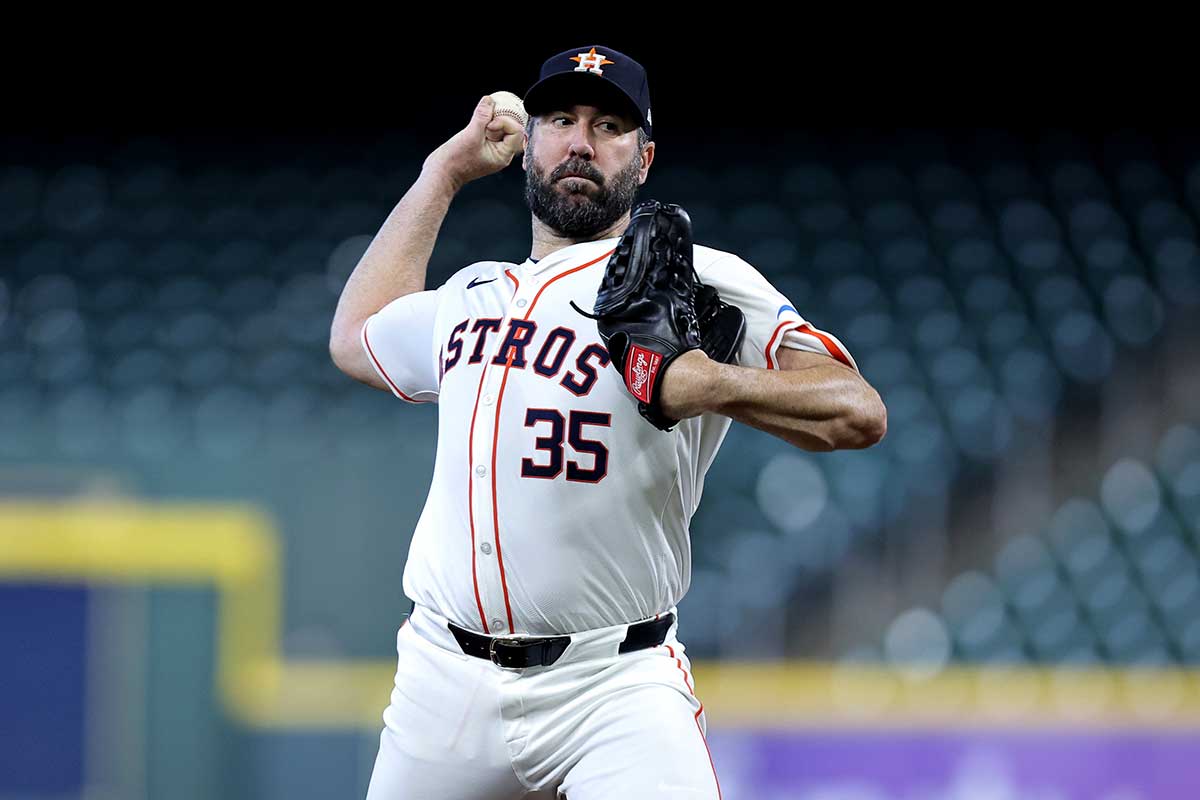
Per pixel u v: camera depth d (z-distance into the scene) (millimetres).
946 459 31703
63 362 34594
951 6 48906
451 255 39656
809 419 9039
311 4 49062
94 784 20812
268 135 48594
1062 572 30031
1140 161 46000
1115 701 22672
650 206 9242
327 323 36062
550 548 9625
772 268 40562
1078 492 32281
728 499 29844
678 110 49250
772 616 27516
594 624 9766
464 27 49312
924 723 21359
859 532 29781
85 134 48281
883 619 28891
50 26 48375
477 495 9758
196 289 38938
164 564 21328
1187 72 48281
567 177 10086
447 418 10094
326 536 22297
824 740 21281
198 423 29812
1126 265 40594
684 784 9453
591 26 49375
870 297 39094
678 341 8930
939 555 30125
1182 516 31594
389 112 49219
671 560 10086
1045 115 48625
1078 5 48438
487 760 10000
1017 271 40344
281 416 30062
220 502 22328
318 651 22016
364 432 26375
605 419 9578
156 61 48750
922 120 48969
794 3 49250
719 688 21906
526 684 9797
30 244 41406
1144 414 34344
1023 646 28547
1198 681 23062
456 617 9984
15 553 21141
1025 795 21234
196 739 21031
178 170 45719
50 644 21047
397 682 10492
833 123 49125
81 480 22281
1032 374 35219
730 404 8906
